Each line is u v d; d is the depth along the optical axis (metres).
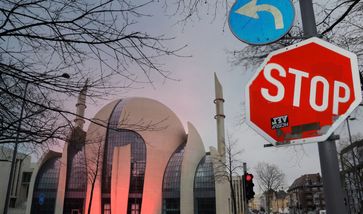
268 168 61.03
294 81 2.52
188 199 71.44
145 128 6.46
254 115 2.66
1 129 6.02
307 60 2.51
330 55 2.42
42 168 77.00
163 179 77.75
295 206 122.94
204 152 78.62
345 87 2.29
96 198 71.88
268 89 2.63
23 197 80.19
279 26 2.85
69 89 5.07
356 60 2.30
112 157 75.25
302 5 2.82
